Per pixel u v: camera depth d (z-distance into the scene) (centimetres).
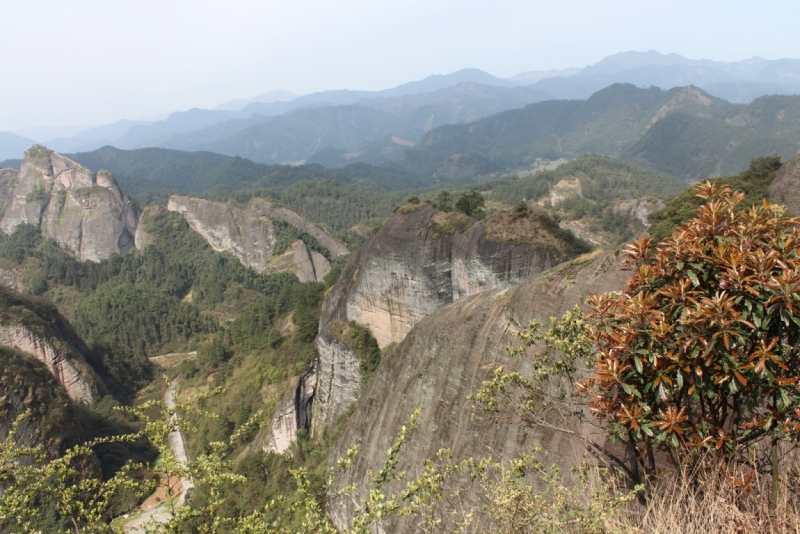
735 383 702
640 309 756
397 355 3359
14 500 802
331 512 3100
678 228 860
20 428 5028
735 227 768
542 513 825
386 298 4722
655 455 1092
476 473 959
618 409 803
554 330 948
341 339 4881
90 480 873
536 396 1139
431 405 2686
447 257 4356
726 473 742
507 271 3819
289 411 4862
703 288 759
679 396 806
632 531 770
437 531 1725
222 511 4216
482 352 2495
